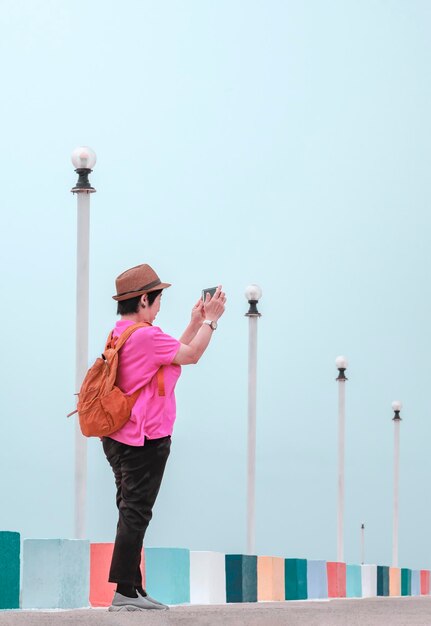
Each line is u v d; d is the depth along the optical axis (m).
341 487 44.34
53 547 13.12
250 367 31.55
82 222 19.70
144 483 8.58
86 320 19.48
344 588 31.22
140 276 8.89
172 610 8.62
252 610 8.30
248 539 31.42
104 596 14.23
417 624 6.90
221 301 8.88
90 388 8.53
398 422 57.31
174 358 8.59
